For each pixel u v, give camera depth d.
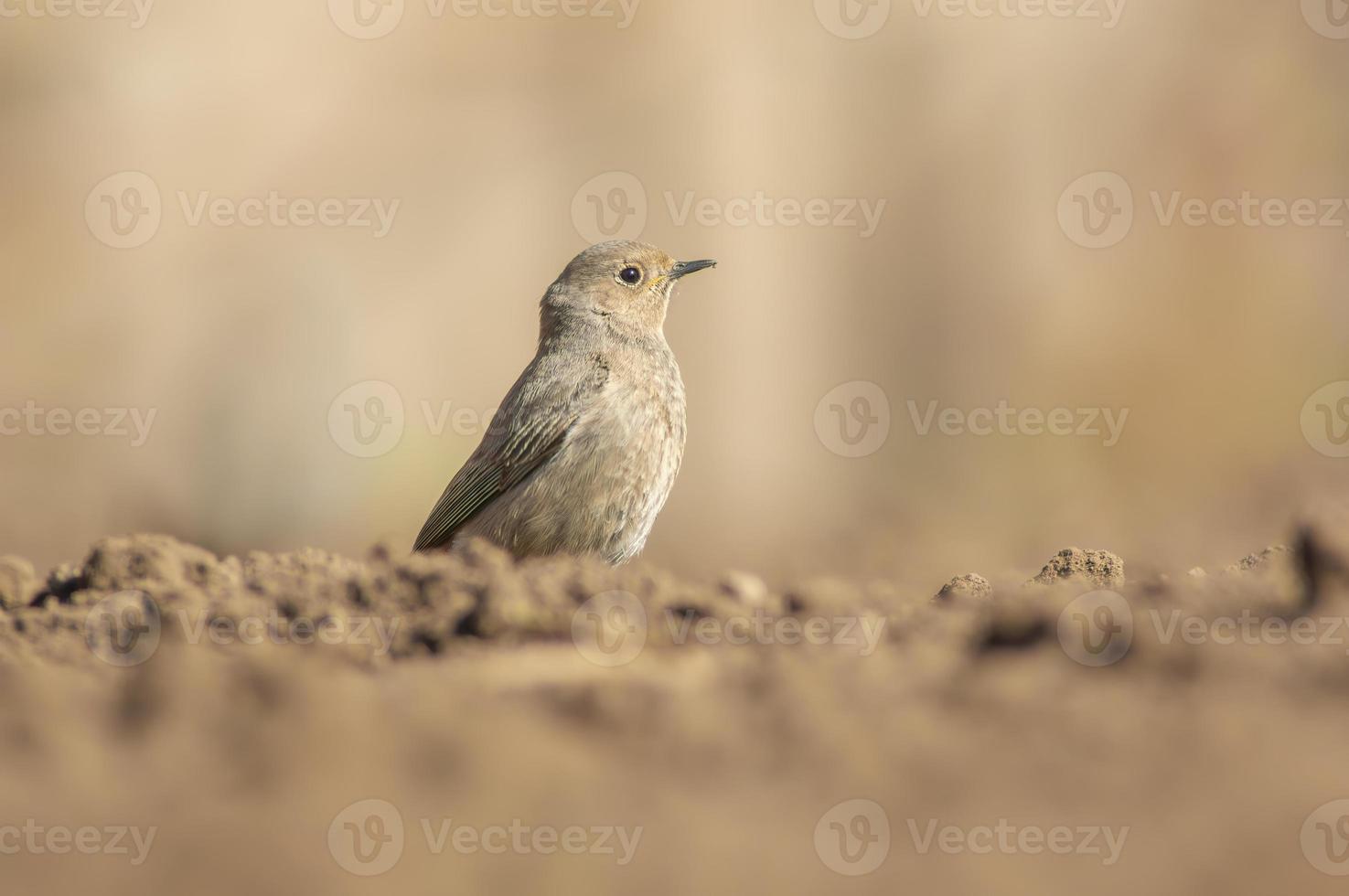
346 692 5.66
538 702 5.66
